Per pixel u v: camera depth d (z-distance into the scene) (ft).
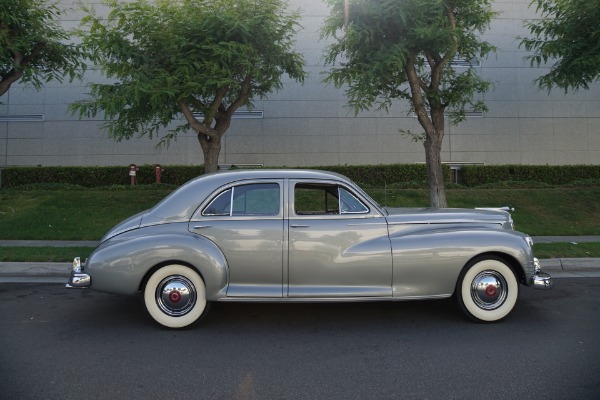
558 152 61.16
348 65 31.83
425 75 35.81
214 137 32.35
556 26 35.78
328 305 19.29
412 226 16.76
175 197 16.69
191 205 16.44
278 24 32.73
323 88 59.00
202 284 15.97
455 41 29.58
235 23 28.07
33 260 26.37
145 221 16.47
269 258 15.92
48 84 58.85
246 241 15.94
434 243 16.11
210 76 27.96
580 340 14.78
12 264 25.58
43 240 35.29
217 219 16.25
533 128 60.90
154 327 16.35
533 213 42.98
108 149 58.75
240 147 58.80
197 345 14.49
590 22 33.63
